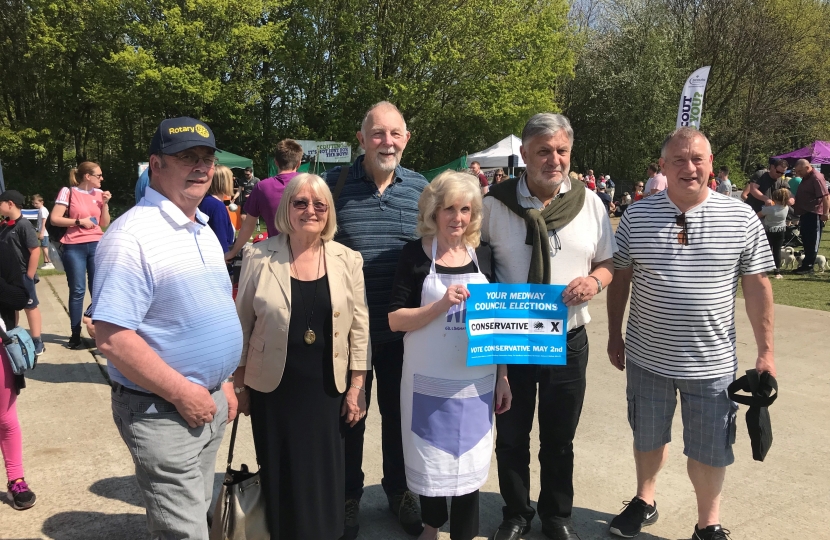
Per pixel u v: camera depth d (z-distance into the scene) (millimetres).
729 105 26703
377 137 2709
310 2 23203
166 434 1901
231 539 2229
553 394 2604
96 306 1753
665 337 2551
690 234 2465
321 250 2441
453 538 2514
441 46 23203
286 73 24297
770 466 3432
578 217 2564
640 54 27344
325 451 2367
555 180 2475
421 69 23516
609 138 29766
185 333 1904
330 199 2375
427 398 2410
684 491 3189
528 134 2492
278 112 25438
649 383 2668
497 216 2623
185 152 1899
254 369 2318
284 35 23781
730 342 2535
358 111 24438
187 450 1945
